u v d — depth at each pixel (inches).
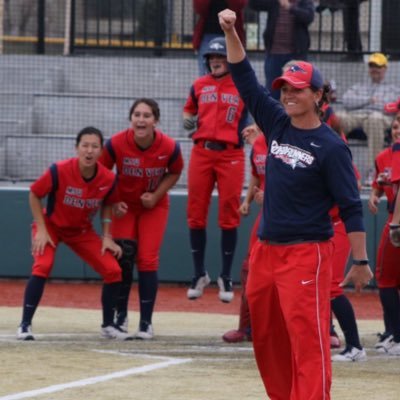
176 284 1226.0
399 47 1396.4
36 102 1424.7
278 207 477.1
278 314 490.0
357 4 1395.2
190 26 1477.6
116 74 1477.6
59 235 805.9
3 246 1219.2
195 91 916.6
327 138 474.3
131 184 810.8
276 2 1256.2
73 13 1485.0
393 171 723.4
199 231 938.7
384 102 1312.7
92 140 769.6
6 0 1501.0
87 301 1114.7
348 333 711.1
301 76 471.5
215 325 954.7
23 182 1278.3
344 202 472.4
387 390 585.9
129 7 1480.1
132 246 821.9
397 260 746.8
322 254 473.7
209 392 572.4
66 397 550.3
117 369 647.1
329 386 467.8
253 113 501.0
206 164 915.4
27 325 800.9
